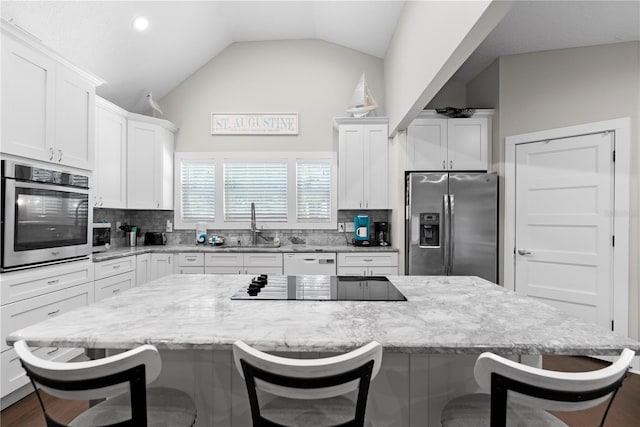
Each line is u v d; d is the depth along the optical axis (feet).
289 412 3.58
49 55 7.91
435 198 11.21
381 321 4.05
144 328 3.77
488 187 11.07
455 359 4.43
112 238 13.28
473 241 11.07
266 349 3.44
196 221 14.16
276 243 13.39
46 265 7.93
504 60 11.30
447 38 6.57
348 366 2.97
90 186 9.42
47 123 7.90
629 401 7.32
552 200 10.41
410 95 9.53
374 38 12.78
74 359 8.35
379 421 4.43
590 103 9.96
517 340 3.46
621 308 9.23
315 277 6.93
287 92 14.28
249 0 11.81
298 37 14.16
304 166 14.12
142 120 12.70
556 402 2.85
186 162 14.20
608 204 9.47
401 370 4.42
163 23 11.10
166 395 4.05
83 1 8.83
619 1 8.07
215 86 14.32
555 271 10.34
